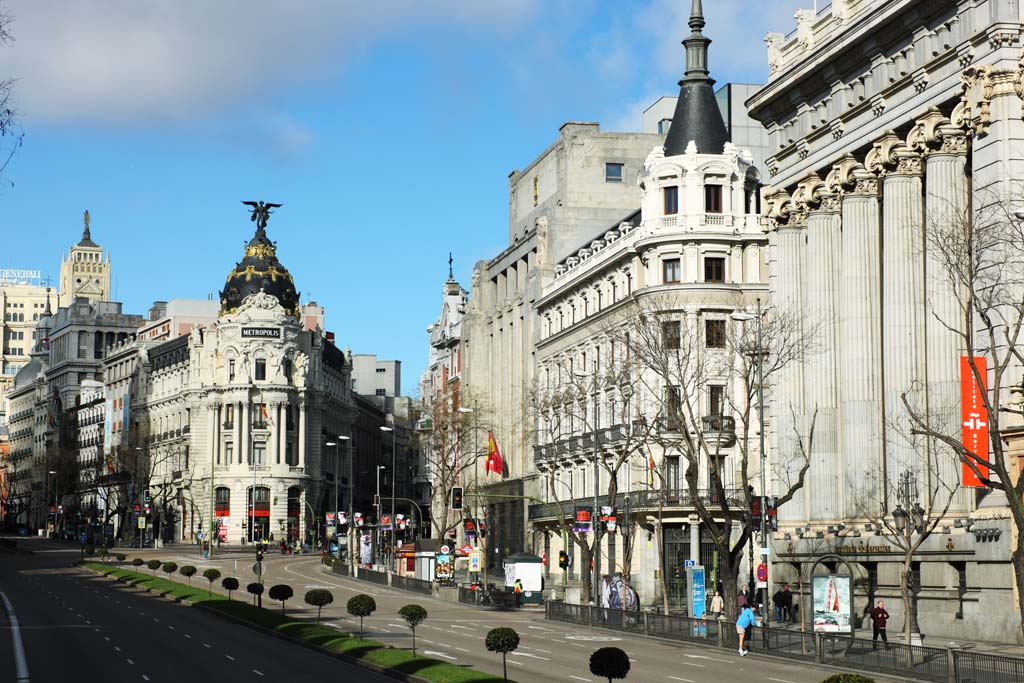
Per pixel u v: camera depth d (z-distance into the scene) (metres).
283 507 193.25
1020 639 52.09
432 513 153.25
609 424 99.75
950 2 57.72
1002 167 54.12
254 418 194.25
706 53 97.06
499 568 128.62
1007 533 52.66
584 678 44.06
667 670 47.12
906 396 60.72
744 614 54.44
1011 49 54.69
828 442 68.62
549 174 122.56
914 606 56.91
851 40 64.81
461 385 146.50
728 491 89.12
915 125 61.09
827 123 68.75
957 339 57.62
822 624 50.66
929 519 52.53
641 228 95.06
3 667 47.66
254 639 60.75
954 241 46.75
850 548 64.06
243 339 194.62
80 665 48.44
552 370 114.44
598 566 79.06
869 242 66.31
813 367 69.69
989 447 53.94
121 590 99.50
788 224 73.31
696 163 92.88
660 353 70.06
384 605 89.31
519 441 123.94
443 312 163.25
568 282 109.31
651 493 90.38
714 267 92.38
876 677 44.88
